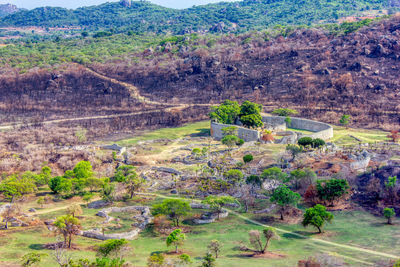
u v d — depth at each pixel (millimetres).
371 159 142750
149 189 132625
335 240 84938
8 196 122062
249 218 103875
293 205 104812
